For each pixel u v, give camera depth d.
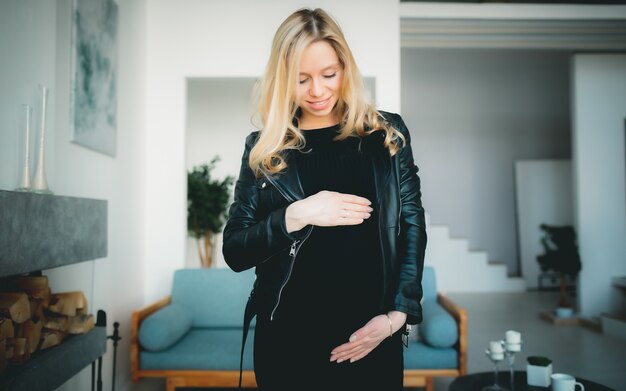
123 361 3.22
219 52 3.82
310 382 1.10
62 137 2.36
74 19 2.45
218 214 4.82
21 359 1.50
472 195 8.55
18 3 1.86
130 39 3.41
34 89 1.96
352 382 1.08
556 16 4.64
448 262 7.88
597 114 5.49
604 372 3.61
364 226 1.14
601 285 5.47
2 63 1.76
